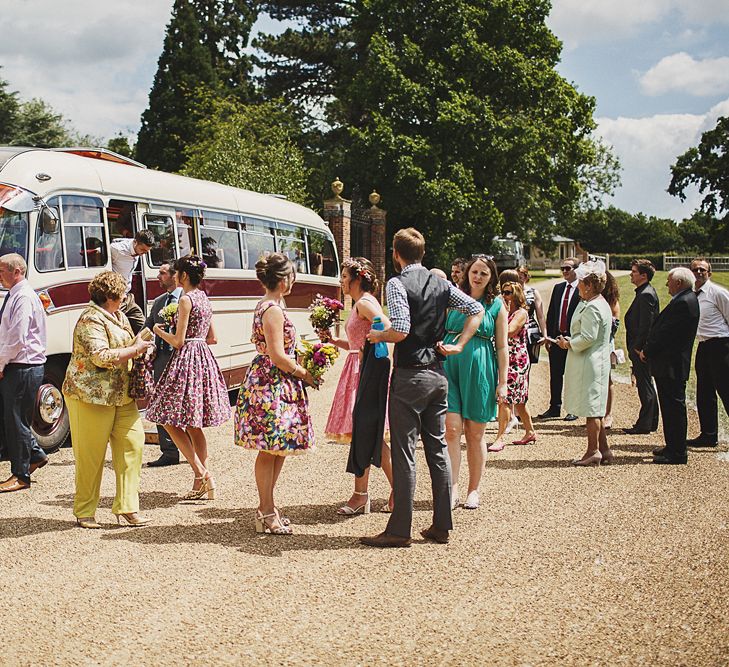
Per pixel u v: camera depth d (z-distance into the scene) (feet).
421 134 107.86
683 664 13.29
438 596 16.29
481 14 108.99
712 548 19.26
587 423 28.07
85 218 31.53
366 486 22.27
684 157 194.29
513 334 30.91
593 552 19.02
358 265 22.38
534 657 13.57
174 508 22.80
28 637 14.32
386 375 20.70
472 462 22.74
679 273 28.17
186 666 13.25
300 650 13.83
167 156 131.75
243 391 19.90
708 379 31.53
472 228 108.06
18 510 22.43
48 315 29.32
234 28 141.49
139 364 20.75
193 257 24.09
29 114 153.58
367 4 110.93
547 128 111.55
